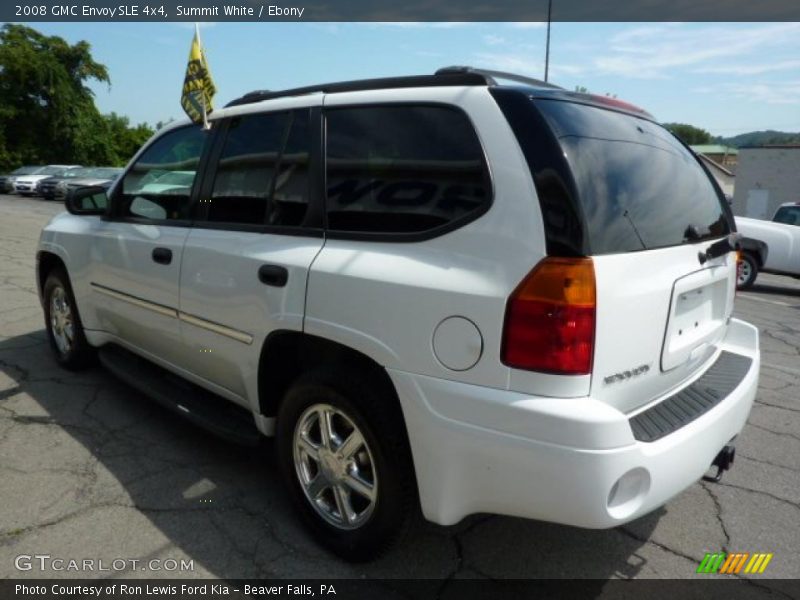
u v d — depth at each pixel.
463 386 2.09
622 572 2.58
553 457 1.94
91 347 4.47
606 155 2.27
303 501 2.70
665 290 2.29
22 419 3.79
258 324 2.75
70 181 25.20
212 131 3.26
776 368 5.73
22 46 37.72
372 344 2.30
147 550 2.60
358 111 2.61
